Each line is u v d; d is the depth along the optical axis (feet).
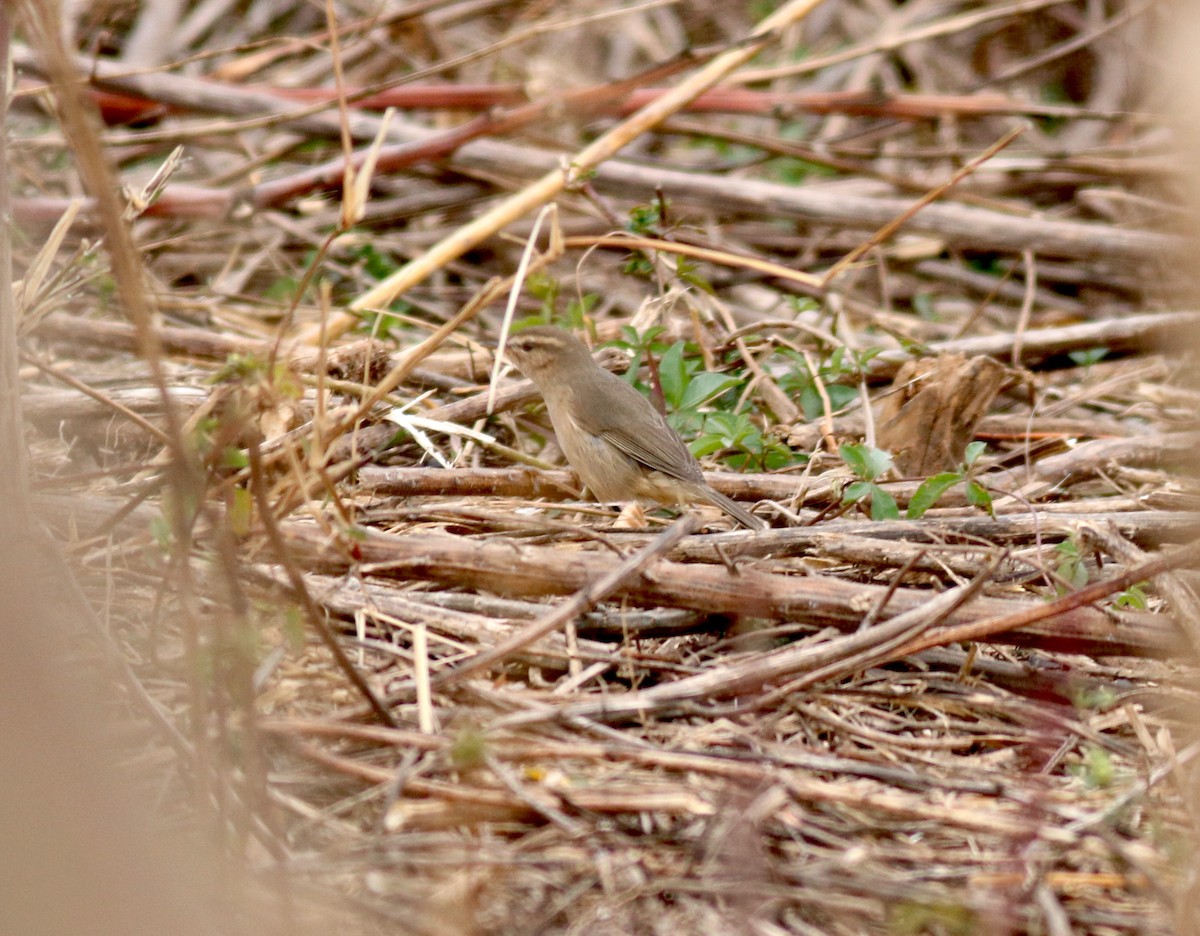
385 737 25.03
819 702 28.76
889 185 70.23
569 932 22.29
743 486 39.40
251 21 75.92
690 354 48.06
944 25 64.80
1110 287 63.57
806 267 63.98
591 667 28.78
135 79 62.34
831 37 82.12
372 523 34.42
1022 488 41.01
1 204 27.53
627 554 30.42
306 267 58.80
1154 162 63.21
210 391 38.88
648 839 23.98
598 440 39.91
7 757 16.99
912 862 23.88
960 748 28.07
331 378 40.37
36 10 24.29
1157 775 25.81
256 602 28.53
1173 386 51.31
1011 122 77.30
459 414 41.83
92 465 38.42
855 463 35.86
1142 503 37.73
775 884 23.07
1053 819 24.73
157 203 56.85
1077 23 76.89
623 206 65.31
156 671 27.04
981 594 30.73
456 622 29.37
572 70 75.05
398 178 65.16
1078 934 22.93
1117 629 29.37
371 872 22.76
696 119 76.38
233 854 21.94
